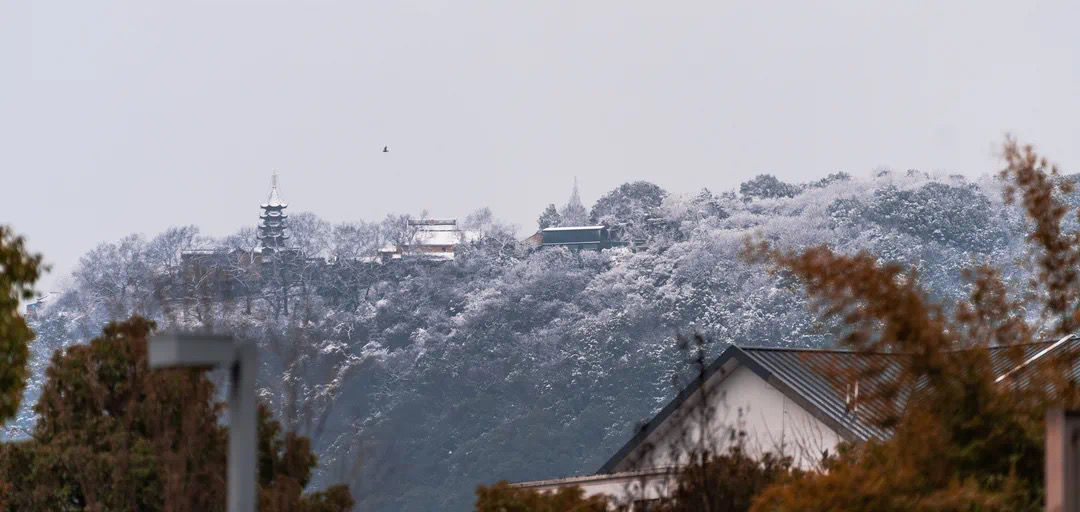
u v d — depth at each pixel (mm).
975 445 42281
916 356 42594
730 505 52000
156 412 55531
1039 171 54719
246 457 31516
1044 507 40719
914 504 40312
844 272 43406
